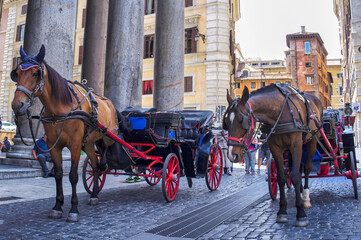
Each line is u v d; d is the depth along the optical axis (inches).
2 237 135.7
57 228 152.9
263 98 165.0
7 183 282.8
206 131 266.4
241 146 149.6
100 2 572.1
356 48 833.5
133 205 214.1
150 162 253.6
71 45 375.2
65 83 175.6
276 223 165.2
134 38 422.3
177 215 186.2
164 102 462.6
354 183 229.0
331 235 138.9
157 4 483.2
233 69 1131.9
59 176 175.0
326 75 2568.9
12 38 1238.3
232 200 237.8
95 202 211.3
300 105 175.5
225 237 141.6
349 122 288.0
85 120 179.5
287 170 251.3
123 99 408.8
